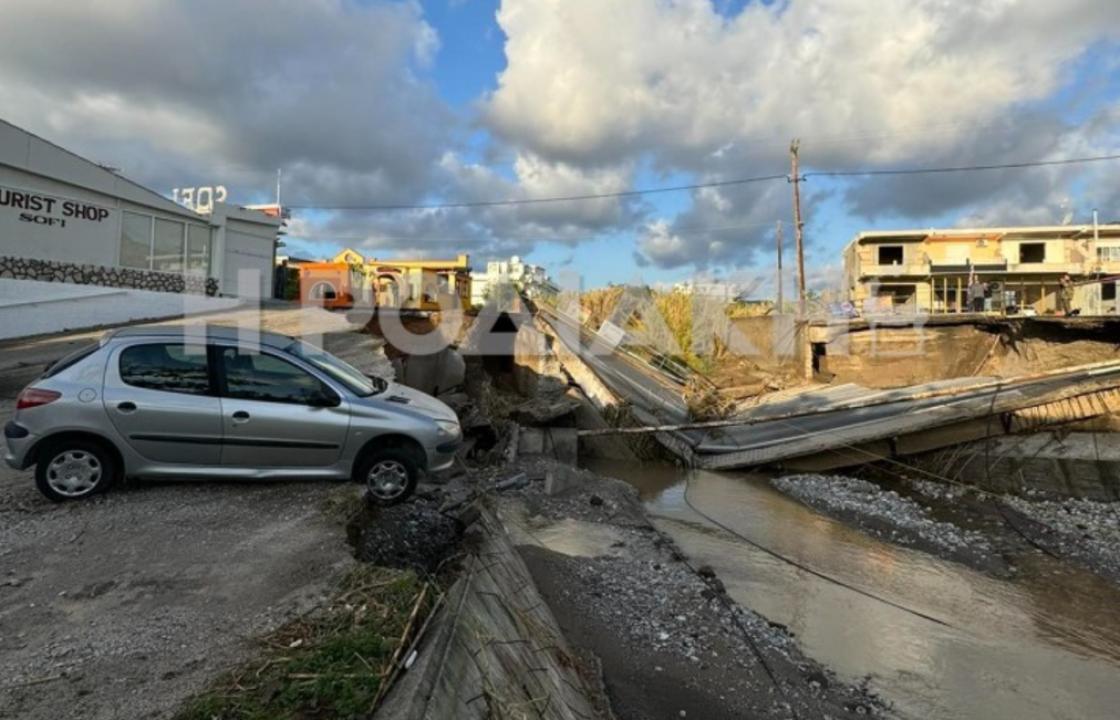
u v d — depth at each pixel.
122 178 23.66
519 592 6.17
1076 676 6.66
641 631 6.74
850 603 8.20
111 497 6.59
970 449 14.63
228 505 6.39
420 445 7.23
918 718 5.78
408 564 5.34
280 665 3.61
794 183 35.84
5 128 19.75
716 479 15.03
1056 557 10.33
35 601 4.47
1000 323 21.27
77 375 6.68
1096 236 52.56
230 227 29.02
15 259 20.34
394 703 3.25
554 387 17.86
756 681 6.04
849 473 15.29
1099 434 14.26
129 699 3.34
